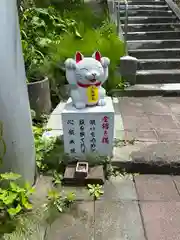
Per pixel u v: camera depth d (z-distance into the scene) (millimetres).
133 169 1722
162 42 3855
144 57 3715
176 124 2273
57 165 1718
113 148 1805
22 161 1413
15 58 1270
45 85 2420
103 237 1232
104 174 1674
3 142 1301
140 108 2676
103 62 1640
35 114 2301
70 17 3768
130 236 1239
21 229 1261
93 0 4379
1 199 1266
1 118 1276
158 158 1716
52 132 2109
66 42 2871
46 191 1522
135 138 2000
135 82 3260
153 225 1304
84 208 1413
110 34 3207
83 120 1612
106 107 1665
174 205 1435
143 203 1452
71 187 1573
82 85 1611
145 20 4520
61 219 1337
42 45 2721
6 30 1193
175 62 3480
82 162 1667
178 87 3105
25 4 3059
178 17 4402
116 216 1360
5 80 1235
